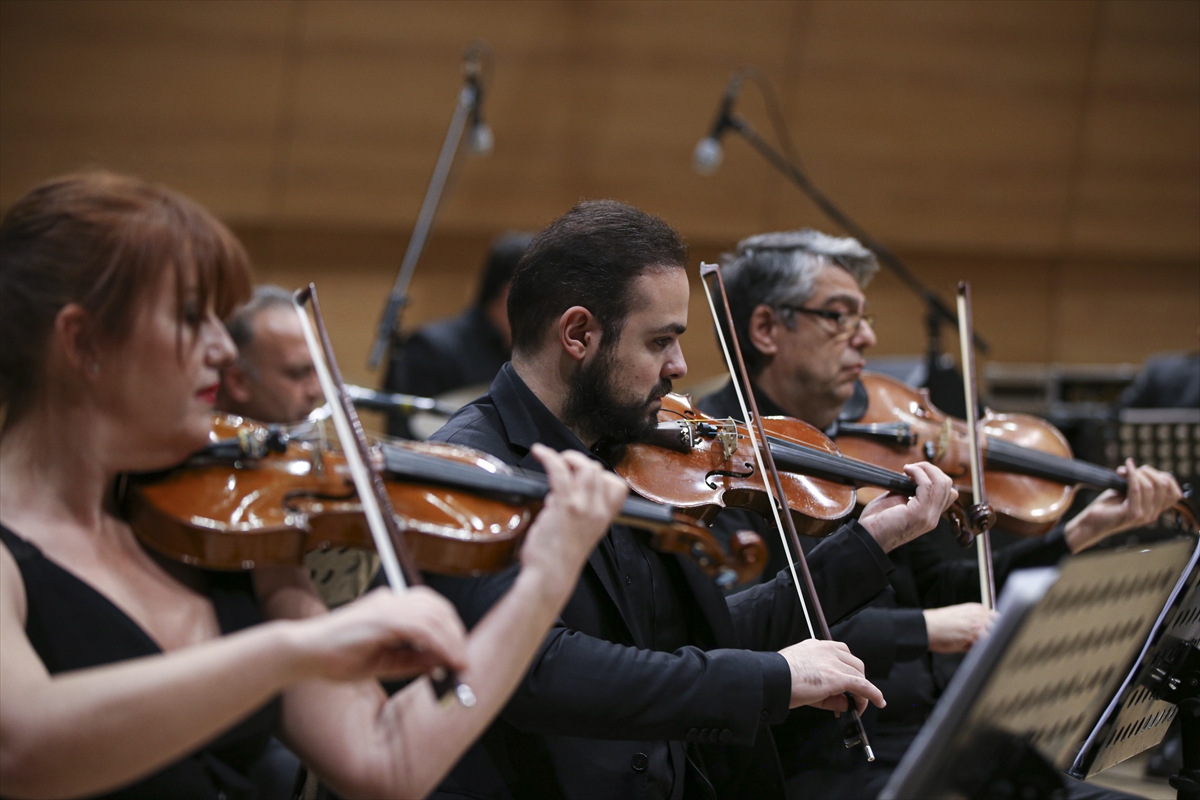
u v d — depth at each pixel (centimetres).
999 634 187
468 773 270
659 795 279
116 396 203
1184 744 289
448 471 230
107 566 209
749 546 219
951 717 189
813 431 350
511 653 196
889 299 1063
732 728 255
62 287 199
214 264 208
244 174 902
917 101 989
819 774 334
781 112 971
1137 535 498
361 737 207
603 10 909
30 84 831
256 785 243
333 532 218
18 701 174
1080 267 1094
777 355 378
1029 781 218
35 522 206
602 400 282
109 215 200
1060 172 1042
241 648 170
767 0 929
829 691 265
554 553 200
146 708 168
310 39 870
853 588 297
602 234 280
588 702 246
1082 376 725
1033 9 977
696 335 1021
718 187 985
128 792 205
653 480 297
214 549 205
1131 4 992
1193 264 1112
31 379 206
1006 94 1003
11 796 174
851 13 946
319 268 955
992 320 1088
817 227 1018
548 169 952
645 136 956
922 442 385
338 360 965
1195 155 1055
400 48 889
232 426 237
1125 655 237
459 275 980
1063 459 400
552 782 264
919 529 302
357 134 909
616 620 276
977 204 1041
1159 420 540
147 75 852
